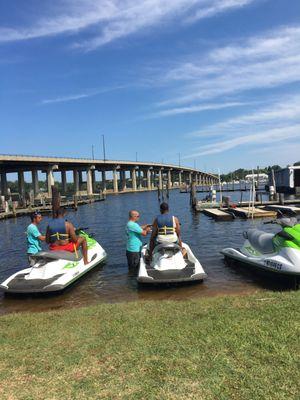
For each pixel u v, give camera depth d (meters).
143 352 4.79
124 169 136.50
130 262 12.12
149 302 7.77
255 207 32.12
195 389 3.83
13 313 8.29
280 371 4.05
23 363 4.80
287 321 5.48
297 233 9.61
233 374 4.05
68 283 10.05
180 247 10.39
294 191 55.09
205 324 5.62
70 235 10.96
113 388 3.99
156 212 40.56
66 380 4.25
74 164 105.56
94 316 6.82
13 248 19.36
